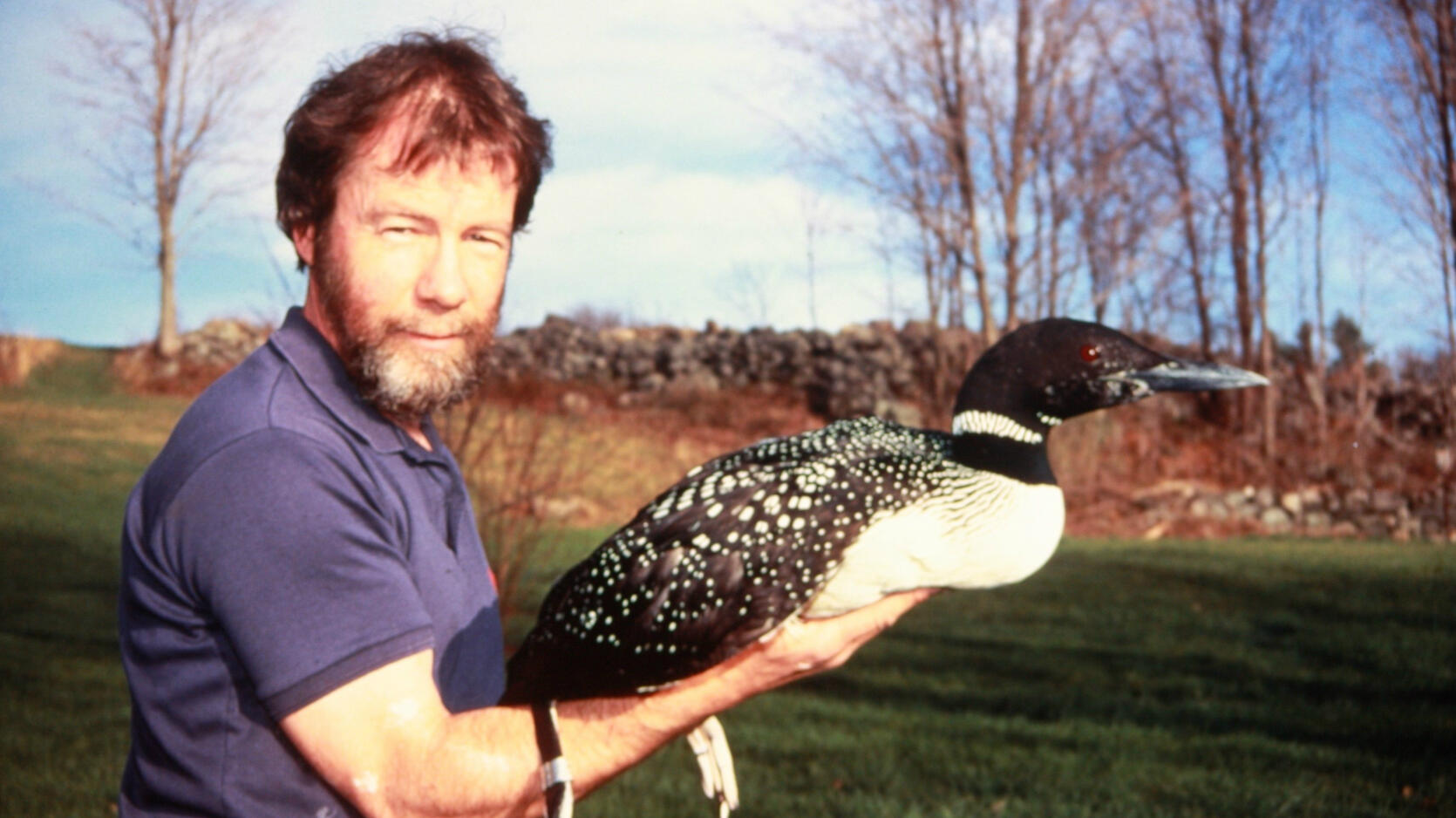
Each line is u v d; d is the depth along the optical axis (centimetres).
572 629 174
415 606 141
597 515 1298
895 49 1836
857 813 432
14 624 828
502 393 980
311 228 157
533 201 170
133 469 1598
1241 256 2238
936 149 1897
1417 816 438
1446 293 1720
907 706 615
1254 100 2191
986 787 467
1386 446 1880
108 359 2739
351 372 152
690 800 446
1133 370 192
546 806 136
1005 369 191
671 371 2395
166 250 2734
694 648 167
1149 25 2217
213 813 141
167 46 2744
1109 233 1927
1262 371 2195
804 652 164
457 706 157
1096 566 1071
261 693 134
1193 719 589
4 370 2430
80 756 497
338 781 135
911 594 174
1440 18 1672
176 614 140
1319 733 562
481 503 738
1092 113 1956
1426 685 661
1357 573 1016
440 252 150
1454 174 1694
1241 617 857
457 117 148
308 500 137
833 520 169
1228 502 1611
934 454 183
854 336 2362
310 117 151
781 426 2162
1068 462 1684
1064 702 626
